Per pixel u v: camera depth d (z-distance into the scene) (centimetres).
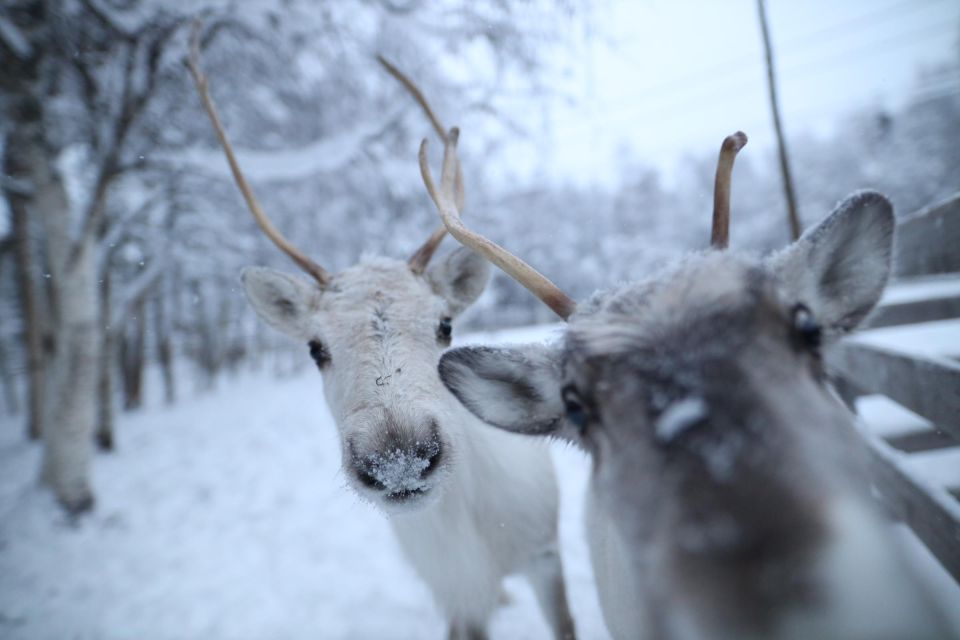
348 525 581
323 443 977
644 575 99
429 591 304
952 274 315
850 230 163
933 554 227
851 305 171
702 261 134
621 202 3503
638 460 104
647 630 100
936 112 2695
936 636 79
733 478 89
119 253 995
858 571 79
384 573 469
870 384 352
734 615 82
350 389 242
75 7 562
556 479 344
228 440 1092
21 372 2169
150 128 708
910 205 2719
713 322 111
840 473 92
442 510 262
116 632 431
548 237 2147
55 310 691
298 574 486
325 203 1058
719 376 102
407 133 818
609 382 118
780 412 96
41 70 593
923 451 381
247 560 527
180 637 415
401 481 211
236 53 746
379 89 865
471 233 217
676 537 90
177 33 628
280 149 992
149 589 490
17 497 682
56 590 502
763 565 82
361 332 258
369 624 399
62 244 660
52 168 648
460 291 327
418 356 253
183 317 2127
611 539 209
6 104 598
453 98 771
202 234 1033
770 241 3053
